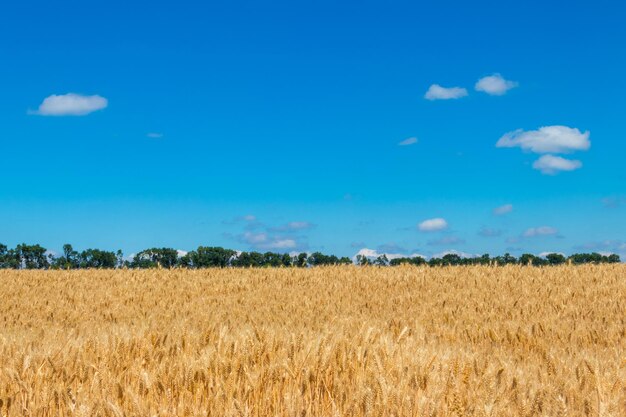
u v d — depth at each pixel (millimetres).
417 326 11164
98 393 5555
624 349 9336
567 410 5176
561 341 9922
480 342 9641
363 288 19656
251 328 9242
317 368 6129
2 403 5262
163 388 5664
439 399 5246
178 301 17531
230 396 5258
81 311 16031
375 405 5023
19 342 8008
